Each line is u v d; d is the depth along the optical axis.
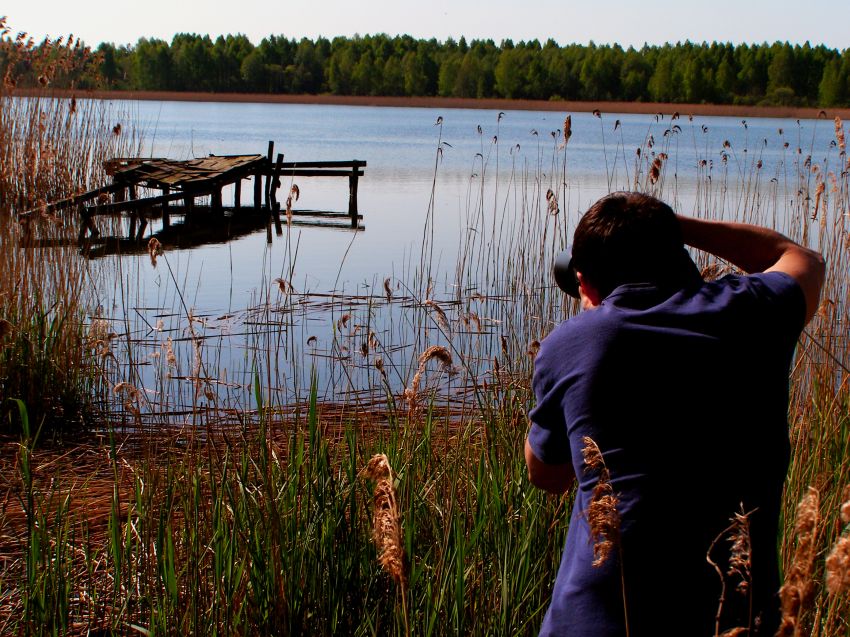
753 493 1.97
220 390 6.82
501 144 39.25
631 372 1.96
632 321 2.00
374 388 6.91
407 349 8.15
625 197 2.17
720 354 1.96
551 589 3.13
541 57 100.94
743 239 2.36
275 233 15.73
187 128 48.59
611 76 89.50
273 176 18.64
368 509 3.19
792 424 4.04
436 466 3.82
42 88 11.35
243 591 3.06
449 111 88.44
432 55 120.00
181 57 116.06
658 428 1.94
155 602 3.17
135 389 4.26
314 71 124.31
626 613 1.92
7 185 9.84
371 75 122.25
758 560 1.98
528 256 10.30
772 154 30.39
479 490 3.32
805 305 2.13
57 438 5.61
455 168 27.73
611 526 1.81
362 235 15.24
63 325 6.45
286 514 3.21
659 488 1.92
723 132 47.34
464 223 15.88
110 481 4.76
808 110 69.44
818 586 2.80
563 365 2.04
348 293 10.65
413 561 2.96
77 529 4.02
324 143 39.25
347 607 3.07
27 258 7.20
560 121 65.12
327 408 6.28
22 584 3.07
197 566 3.02
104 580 3.52
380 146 37.72
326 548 3.08
